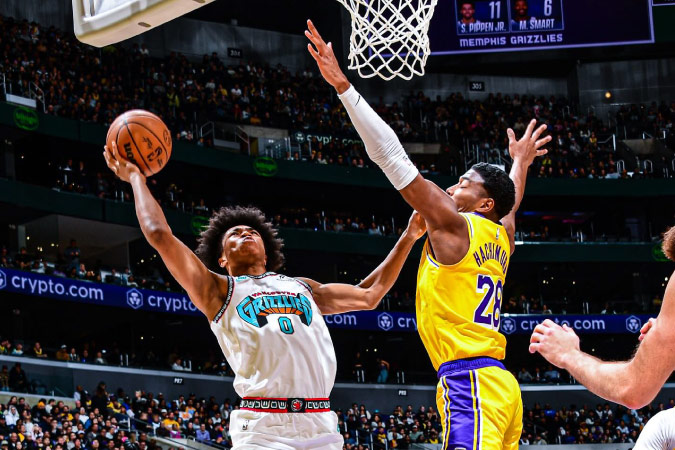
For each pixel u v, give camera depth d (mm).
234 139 30281
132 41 33000
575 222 34406
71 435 18047
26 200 25078
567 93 36719
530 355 30922
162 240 3855
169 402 24344
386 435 23781
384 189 31172
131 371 24734
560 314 30109
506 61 32719
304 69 35875
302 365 3893
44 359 23000
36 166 27344
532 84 36750
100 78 29188
